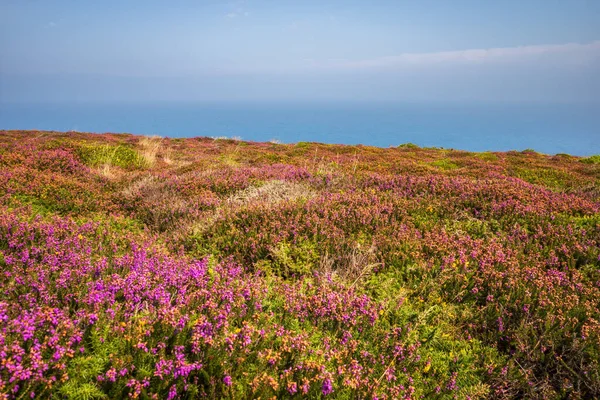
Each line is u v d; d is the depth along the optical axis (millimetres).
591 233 7410
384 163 19750
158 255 6008
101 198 10984
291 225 7535
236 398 3102
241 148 32281
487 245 6969
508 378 4148
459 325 5031
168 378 3096
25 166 13234
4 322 3281
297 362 3631
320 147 32469
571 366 4266
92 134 38000
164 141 35906
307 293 5238
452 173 17625
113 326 3590
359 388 3527
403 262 6402
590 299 5332
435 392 3863
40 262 5094
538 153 34375
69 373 3018
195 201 10383
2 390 2580
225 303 4449
